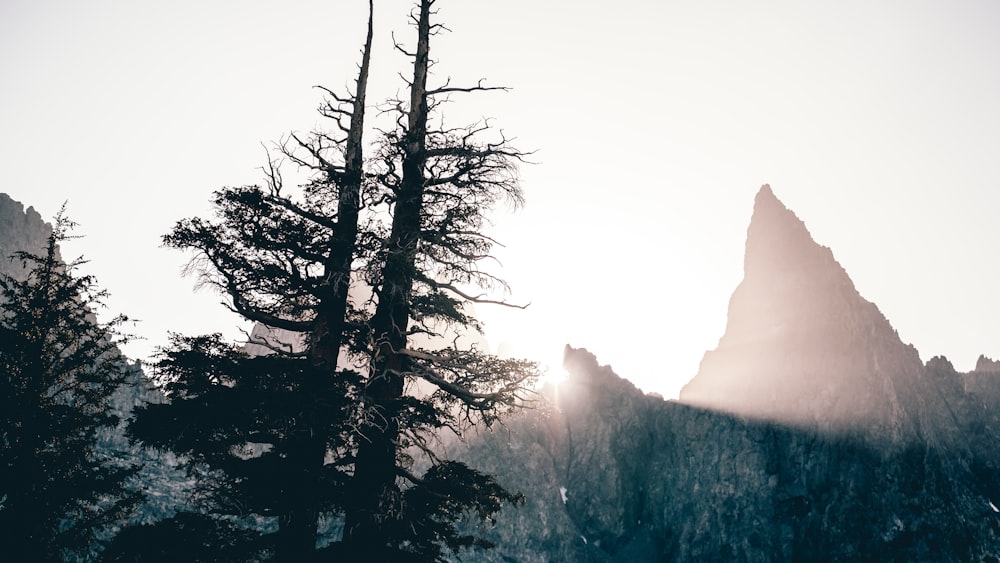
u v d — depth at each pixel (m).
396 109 15.34
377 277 14.42
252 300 14.41
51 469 21.31
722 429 152.50
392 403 13.76
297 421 12.15
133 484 50.69
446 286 15.26
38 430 21.06
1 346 21.41
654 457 154.25
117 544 11.67
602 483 146.62
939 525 125.19
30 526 20.16
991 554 122.81
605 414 158.75
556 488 133.25
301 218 14.12
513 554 117.00
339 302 14.49
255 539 12.66
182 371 12.47
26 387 21.53
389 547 13.41
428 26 16.94
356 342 15.16
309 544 12.71
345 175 14.27
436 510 13.87
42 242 99.56
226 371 12.48
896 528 125.38
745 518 135.88
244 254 13.45
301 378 12.66
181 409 11.85
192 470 12.62
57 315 22.77
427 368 15.04
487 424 15.37
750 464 143.75
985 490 141.12
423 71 16.50
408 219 15.19
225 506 11.87
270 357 13.31
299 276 13.93
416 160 15.31
